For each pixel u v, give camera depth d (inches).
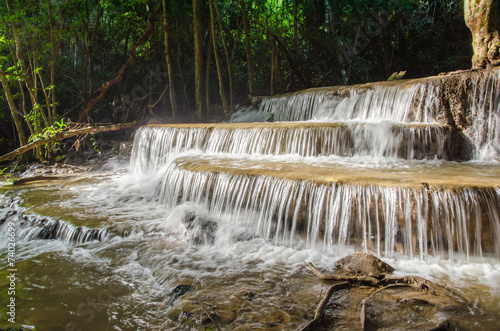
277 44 632.4
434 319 126.8
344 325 126.7
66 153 509.4
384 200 176.6
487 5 348.8
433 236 168.9
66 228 233.3
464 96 295.3
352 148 290.2
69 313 143.1
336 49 636.7
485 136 283.9
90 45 539.2
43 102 579.5
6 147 544.4
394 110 339.3
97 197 304.5
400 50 708.0
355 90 378.9
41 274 178.9
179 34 605.9
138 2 541.6
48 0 451.5
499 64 343.6
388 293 143.9
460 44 641.6
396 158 280.4
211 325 128.8
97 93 576.7
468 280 152.1
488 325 122.4
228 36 679.7
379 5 612.1
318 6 721.0
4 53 524.7
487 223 164.4
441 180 184.2
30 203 287.1
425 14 689.0
